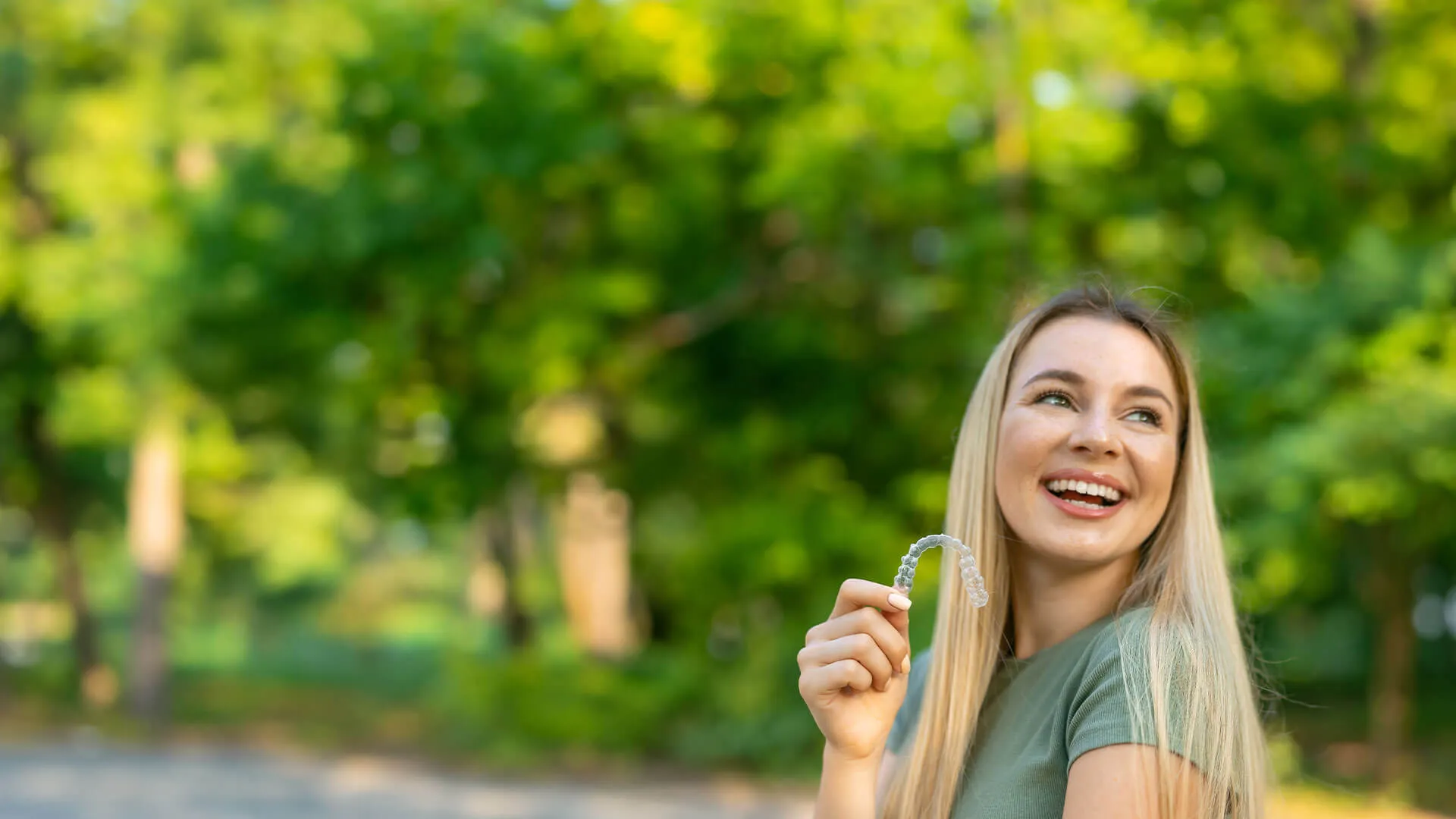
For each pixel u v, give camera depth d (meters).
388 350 12.32
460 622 43.69
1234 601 1.96
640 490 15.35
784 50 12.33
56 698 20.02
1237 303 12.38
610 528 17.66
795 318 14.05
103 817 10.41
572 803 11.31
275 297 12.17
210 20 15.55
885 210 12.62
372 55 11.66
